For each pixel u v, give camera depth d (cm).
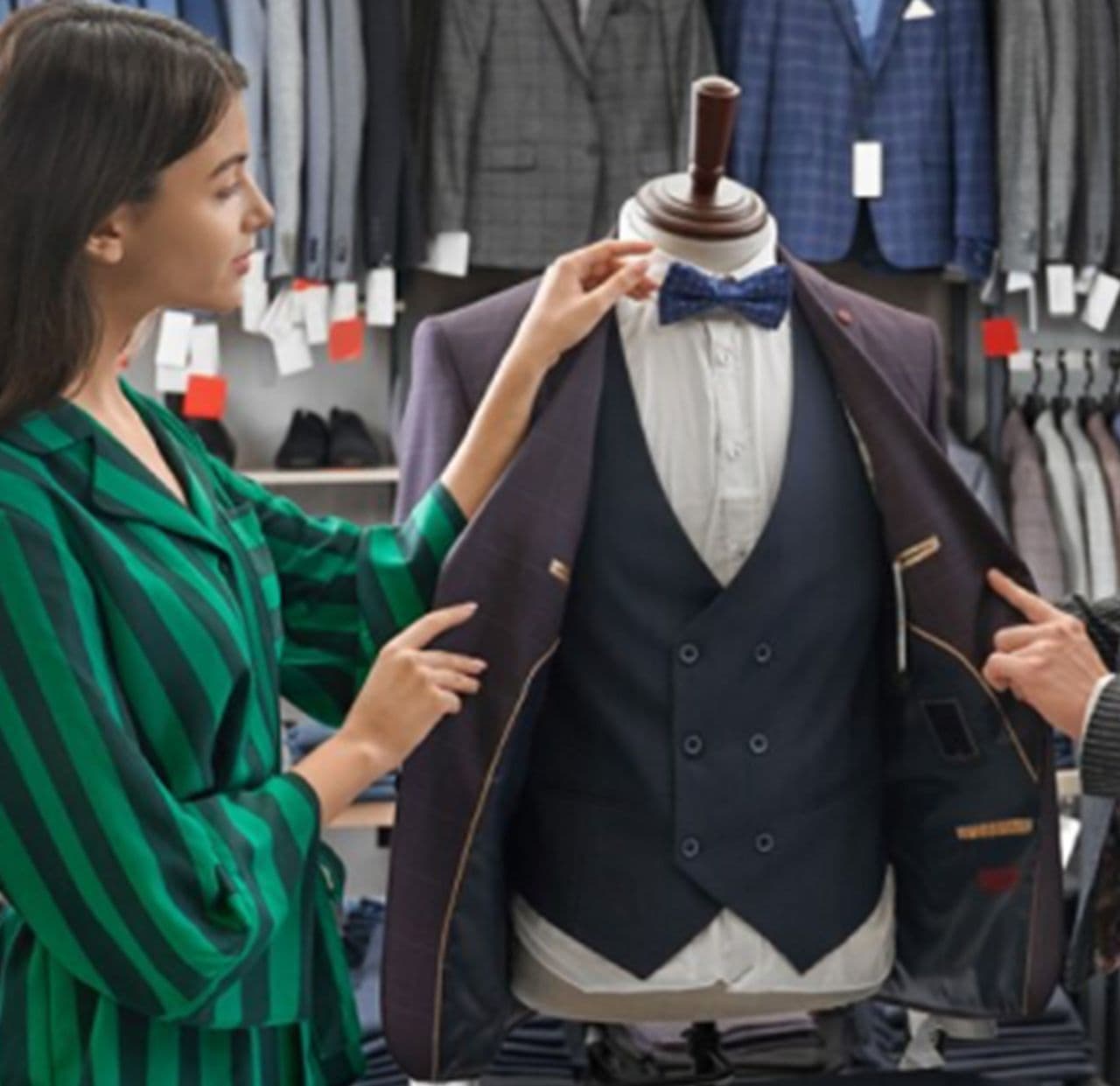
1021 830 146
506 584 136
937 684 146
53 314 114
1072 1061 276
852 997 151
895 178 328
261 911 115
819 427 145
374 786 310
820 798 145
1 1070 119
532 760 147
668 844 142
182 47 117
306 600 147
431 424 150
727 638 141
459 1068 143
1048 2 332
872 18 327
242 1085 124
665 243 145
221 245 121
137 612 114
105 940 110
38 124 113
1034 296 341
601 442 142
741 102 322
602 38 322
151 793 110
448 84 319
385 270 321
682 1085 174
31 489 112
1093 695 139
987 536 144
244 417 358
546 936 146
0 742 109
